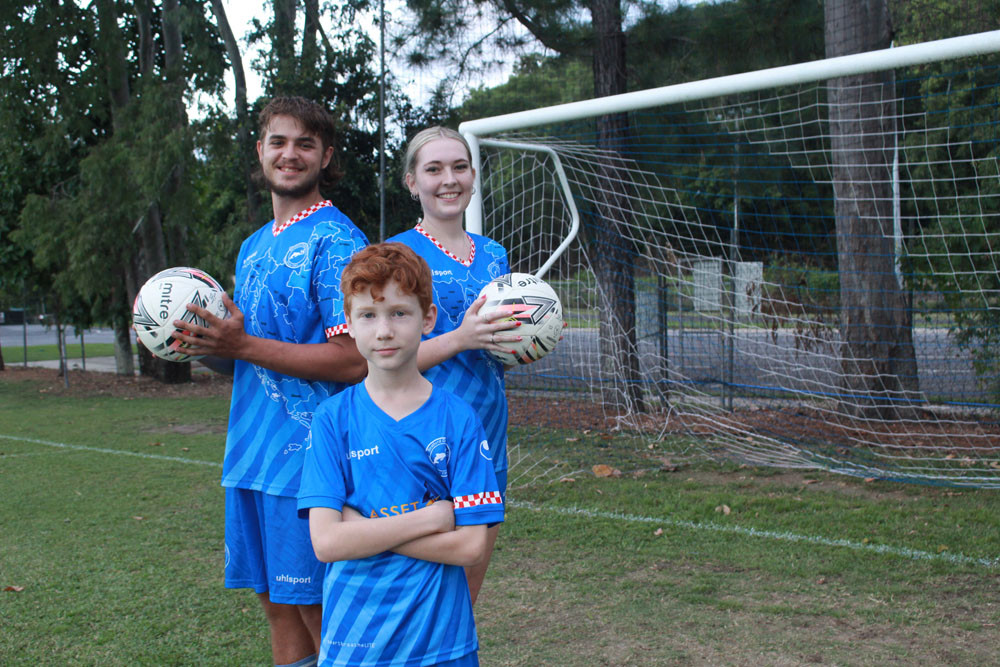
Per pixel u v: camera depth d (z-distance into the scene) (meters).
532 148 6.49
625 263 7.97
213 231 20.16
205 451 7.40
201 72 12.77
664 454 6.69
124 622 3.38
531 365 8.34
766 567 3.88
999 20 9.33
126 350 14.34
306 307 2.27
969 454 6.48
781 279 8.23
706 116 9.14
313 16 17.19
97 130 13.51
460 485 1.75
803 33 8.45
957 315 8.11
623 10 8.78
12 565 4.12
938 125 8.52
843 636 3.07
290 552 2.22
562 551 4.21
